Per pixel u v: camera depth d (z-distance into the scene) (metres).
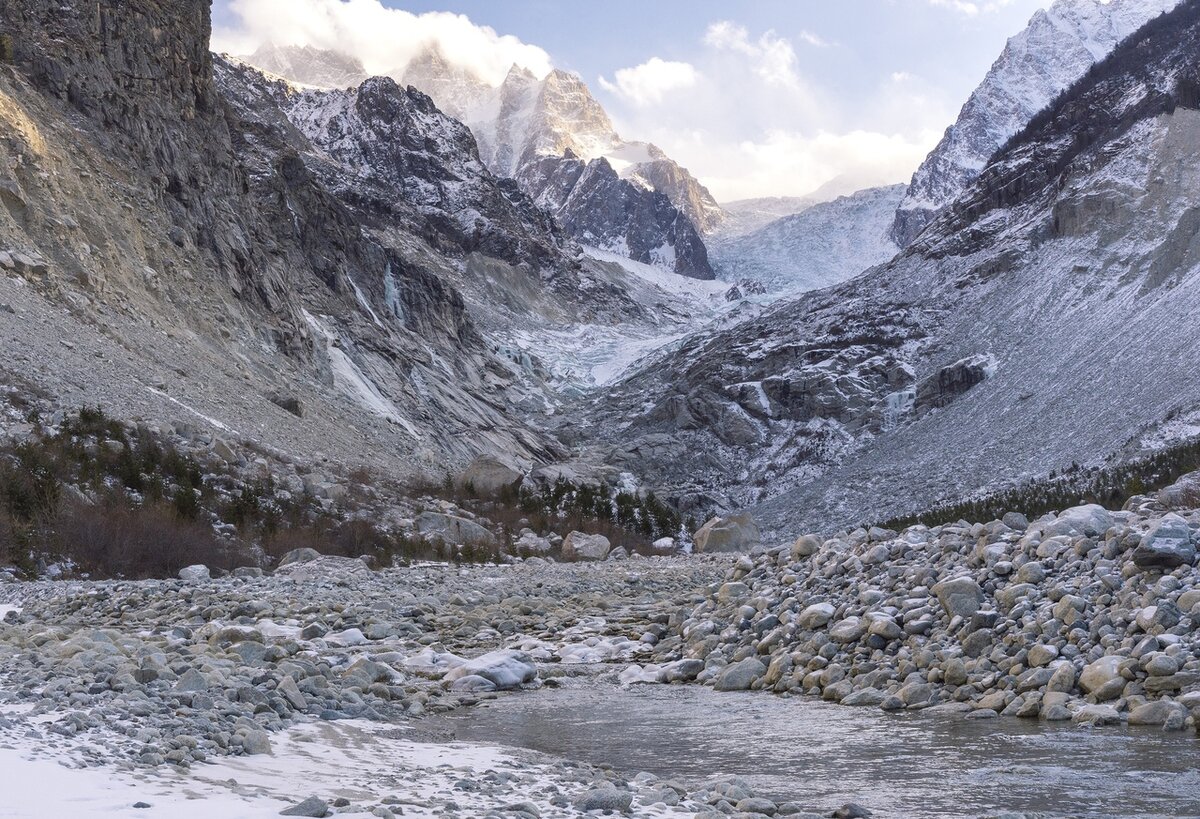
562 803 11.50
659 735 16.81
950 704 18.02
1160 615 17.75
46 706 13.67
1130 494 100.44
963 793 12.47
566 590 38.84
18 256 76.69
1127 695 16.53
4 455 49.56
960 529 26.12
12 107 88.06
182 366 84.19
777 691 20.98
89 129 102.50
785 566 29.16
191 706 15.21
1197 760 13.55
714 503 186.12
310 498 63.25
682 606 31.39
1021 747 14.78
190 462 60.31
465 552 59.94
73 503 47.94
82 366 69.19
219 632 24.48
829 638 22.30
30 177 84.12
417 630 28.28
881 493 182.38
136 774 10.97
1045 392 194.75
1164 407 162.88
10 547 41.41
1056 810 11.58
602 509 93.75
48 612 30.67
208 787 10.89
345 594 34.50
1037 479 157.75
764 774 13.94
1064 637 18.86
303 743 14.52
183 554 47.00
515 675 22.05
